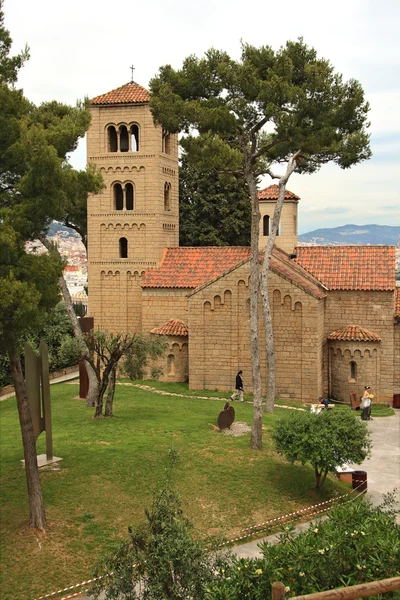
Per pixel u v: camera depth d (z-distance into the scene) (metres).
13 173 24.48
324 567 15.25
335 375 51.09
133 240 57.59
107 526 25.91
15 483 29.58
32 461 25.22
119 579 17.84
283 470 32.34
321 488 30.56
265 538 26.09
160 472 30.84
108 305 58.56
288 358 49.50
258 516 27.88
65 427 38.78
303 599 12.02
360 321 51.34
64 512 26.70
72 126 28.84
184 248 58.25
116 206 59.19
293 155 43.66
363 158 43.06
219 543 20.14
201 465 32.09
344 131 39.72
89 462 31.67
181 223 77.25
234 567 15.38
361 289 50.88
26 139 23.25
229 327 51.09
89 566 23.20
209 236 76.25
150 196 56.91
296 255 55.16
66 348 41.62
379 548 15.67
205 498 28.94
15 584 22.02
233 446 35.03
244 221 78.12
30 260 23.11
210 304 51.34
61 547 24.19
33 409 30.89
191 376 52.03
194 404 46.31
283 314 49.38
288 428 29.94
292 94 36.00
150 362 55.19
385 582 12.61
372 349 50.16
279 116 36.31
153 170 56.66
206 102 36.88
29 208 23.14
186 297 54.75
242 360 51.00
